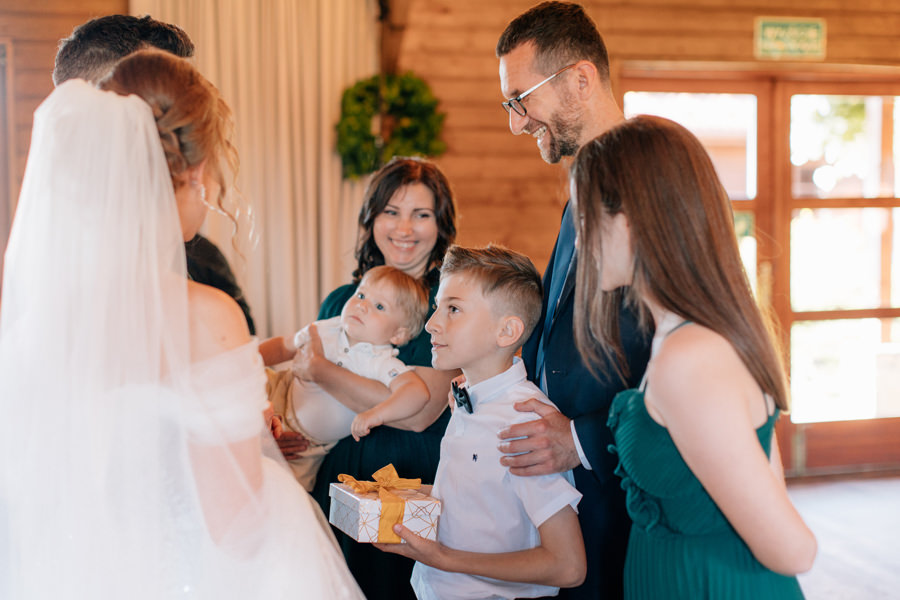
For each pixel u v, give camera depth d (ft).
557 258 5.81
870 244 16.55
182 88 3.91
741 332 3.72
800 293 16.34
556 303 5.59
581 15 6.13
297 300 14.58
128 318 3.61
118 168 3.61
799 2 15.78
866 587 10.75
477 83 15.19
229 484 3.70
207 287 4.03
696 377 3.55
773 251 16.19
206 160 4.06
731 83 16.02
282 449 6.46
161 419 3.63
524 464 4.70
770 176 16.25
